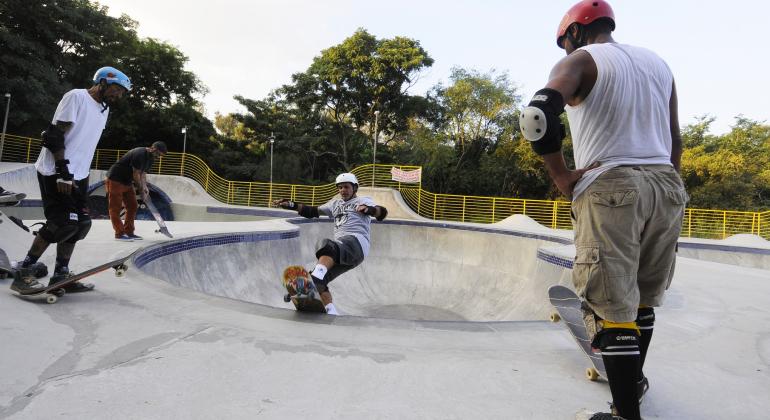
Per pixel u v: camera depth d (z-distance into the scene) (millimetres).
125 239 6215
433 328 3096
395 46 29719
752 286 5855
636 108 1616
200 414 1692
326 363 2324
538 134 1501
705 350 2980
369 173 24438
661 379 2383
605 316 1593
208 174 25547
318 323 3059
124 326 2723
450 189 29281
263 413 1731
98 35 27719
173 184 23859
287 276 3246
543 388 2143
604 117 1609
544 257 9594
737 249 15094
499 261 12727
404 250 13984
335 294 11102
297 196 24938
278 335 2736
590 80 1604
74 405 1698
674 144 1906
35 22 24094
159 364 2160
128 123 29453
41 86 23156
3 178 18250
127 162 6109
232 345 2500
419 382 2141
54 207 3131
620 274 1545
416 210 22453
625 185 1540
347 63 30484
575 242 1696
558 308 2646
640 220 1566
